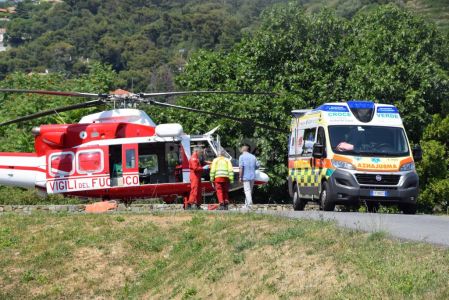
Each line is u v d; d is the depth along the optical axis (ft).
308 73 143.64
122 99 94.79
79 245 66.03
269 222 60.95
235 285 46.98
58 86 160.76
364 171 75.72
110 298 59.26
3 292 60.54
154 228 67.77
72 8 531.50
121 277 61.62
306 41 147.74
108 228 68.85
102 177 95.76
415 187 76.59
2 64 441.68
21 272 63.16
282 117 134.10
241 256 51.34
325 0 503.61
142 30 468.75
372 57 143.33
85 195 96.84
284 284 42.91
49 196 97.50
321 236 49.93
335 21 150.41
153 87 356.38
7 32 518.78
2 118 140.77
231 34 453.17
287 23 150.20
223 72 150.71
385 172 75.97
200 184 84.89
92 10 527.40
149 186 95.81
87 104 94.53
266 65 147.95
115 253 64.49
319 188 79.30
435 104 142.10
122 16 515.91
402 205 78.18
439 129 131.54
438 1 416.87
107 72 164.76
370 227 52.34
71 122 139.85
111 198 96.84
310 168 82.69
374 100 135.85
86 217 73.31
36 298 59.93
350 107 81.05
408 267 38.73
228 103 137.39
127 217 72.33
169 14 474.49
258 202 136.77
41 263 63.93
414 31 146.20
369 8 427.74
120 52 433.07
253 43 151.12
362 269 40.14
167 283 55.72
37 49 460.96
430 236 49.11
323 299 38.24
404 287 36.19
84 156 96.07
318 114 82.23
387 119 80.28
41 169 97.09
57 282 61.62
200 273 52.90
